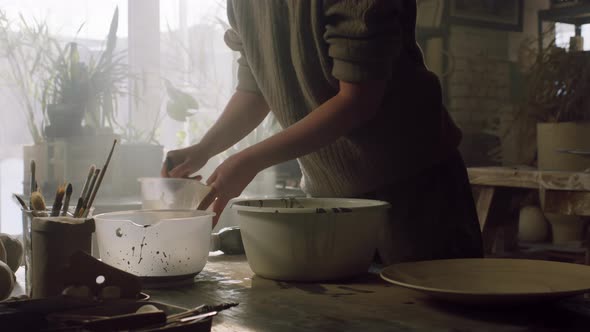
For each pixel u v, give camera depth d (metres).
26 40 2.61
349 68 1.14
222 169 1.16
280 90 1.33
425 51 3.90
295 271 1.08
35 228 0.89
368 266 1.16
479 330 0.79
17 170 2.69
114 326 0.70
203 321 0.72
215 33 2.93
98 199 2.45
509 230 2.82
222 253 1.39
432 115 1.37
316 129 1.17
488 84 4.16
